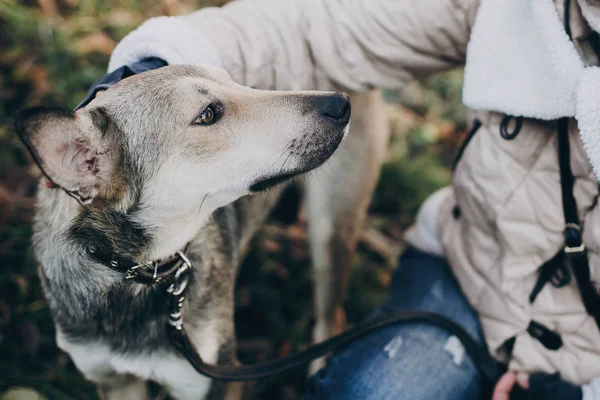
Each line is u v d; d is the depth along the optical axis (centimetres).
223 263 202
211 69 179
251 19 195
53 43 325
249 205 242
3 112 300
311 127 176
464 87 185
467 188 196
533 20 167
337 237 279
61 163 150
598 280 171
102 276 173
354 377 197
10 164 284
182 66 175
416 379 195
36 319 248
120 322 178
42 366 240
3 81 310
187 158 172
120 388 211
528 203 180
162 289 178
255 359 275
